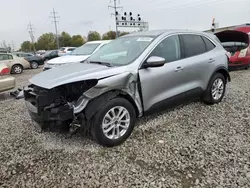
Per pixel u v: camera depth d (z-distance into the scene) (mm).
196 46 4488
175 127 3938
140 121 4184
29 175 2746
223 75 5117
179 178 2613
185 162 2912
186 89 4203
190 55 4293
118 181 2586
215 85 4930
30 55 18422
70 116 3021
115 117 3305
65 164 2936
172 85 3936
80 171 2785
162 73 3730
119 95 3361
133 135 3668
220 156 3020
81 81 3078
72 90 3191
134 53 3703
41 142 3531
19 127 4156
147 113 3699
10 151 3299
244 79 7891
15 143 3533
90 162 2963
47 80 3201
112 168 2828
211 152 3121
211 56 4672
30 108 3367
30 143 3518
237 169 2734
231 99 5453
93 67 3496
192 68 4227
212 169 2752
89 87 3141
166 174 2689
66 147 3348
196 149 3213
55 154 3176
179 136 3611
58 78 3174
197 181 2553
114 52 4023
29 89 3486
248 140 3430
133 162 2945
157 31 4230
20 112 5070
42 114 3121
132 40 4137
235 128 3859
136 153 3150
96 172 2758
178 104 4227
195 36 4547
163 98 3832
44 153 3213
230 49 9023
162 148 3262
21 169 2871
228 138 3508
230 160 2922
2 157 3150
